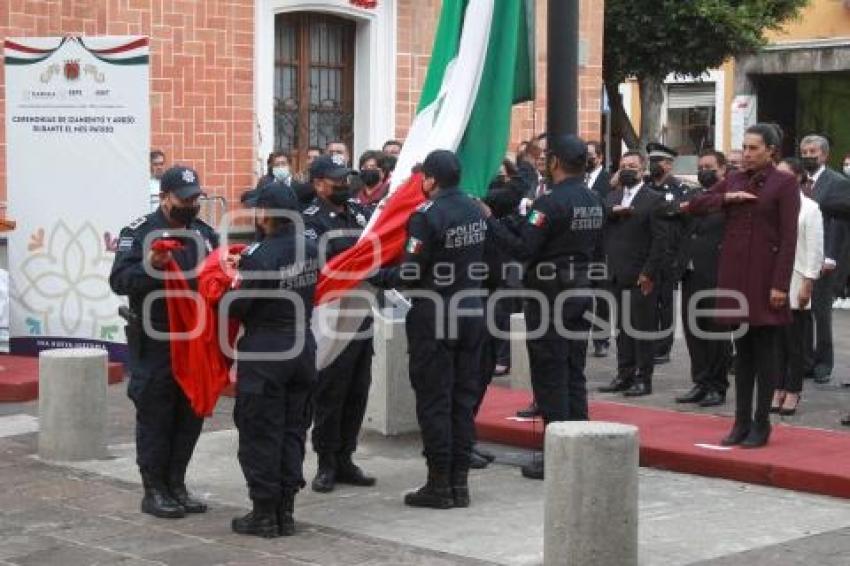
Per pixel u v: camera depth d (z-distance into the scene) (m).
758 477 8.86
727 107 29.69
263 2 15.99
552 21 9.57
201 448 9.91
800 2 24.08
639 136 25.98
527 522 7.91
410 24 17.34
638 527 7.25
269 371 7.43
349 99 17.28
